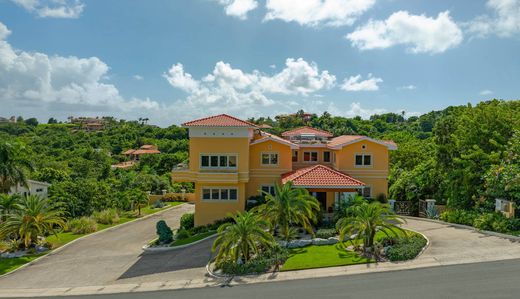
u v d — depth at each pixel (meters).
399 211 32.34
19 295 18.00
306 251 21.20
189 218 33.62
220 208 30.83
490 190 25.02
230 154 30.78
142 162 76.31
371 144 32.62
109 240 31.12
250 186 33.31
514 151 24.81
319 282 16.48
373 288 15.13
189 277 19.12
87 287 18.75
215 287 17.12
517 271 15.91
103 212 40.50
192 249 24.89
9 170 34.50
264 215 22.27
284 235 22.75
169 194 56.69
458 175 28.33
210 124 30.77
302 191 24.64
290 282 16.83
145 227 36.78
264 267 18.81
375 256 19.27
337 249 21.25
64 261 24.73
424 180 33.19
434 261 17.97
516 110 30.83
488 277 15.38
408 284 15.27
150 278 19.56
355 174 32.62
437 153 31.83
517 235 21.17
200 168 30.80
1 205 29.05
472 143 28.64
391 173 41.22
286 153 33.22
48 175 49.09
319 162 36.12
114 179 59.62
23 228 27.38
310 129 41.84
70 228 35.44
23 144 37.50
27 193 40.25
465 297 13.56
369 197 32.47
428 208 30.34
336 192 30.30
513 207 22.89
